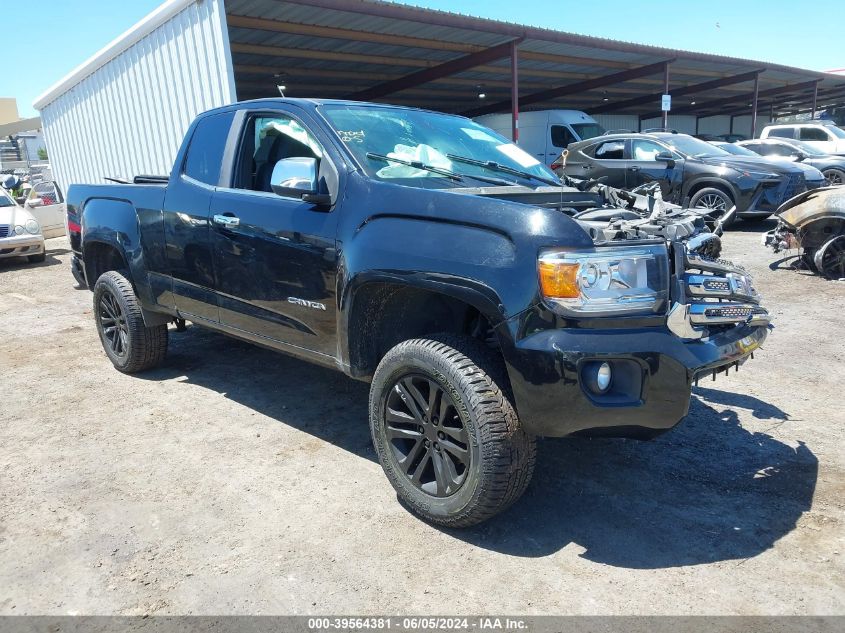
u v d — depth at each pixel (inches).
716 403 170.2
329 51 614.5
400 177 132.1
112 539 115.1
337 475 137.3
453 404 109.3
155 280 178.9
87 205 205.5
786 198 432.5
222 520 120.6
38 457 147.3
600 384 101.2
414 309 131.2
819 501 123.0
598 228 109.5
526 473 108.4
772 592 98.4
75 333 259.4
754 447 145.7
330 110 145.3
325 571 105.5
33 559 109.7
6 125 1107.3
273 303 143.3
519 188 134.4
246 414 170.1
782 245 312.5
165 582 103.3
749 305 121.6
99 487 133.3
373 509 124.0
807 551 108.0
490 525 118.0
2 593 101.5
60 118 564.4
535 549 110.7
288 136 148.5
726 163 445.1
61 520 121.3
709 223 151.7
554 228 102.1
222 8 357.1
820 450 143.0
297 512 123.1
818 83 1143.6
